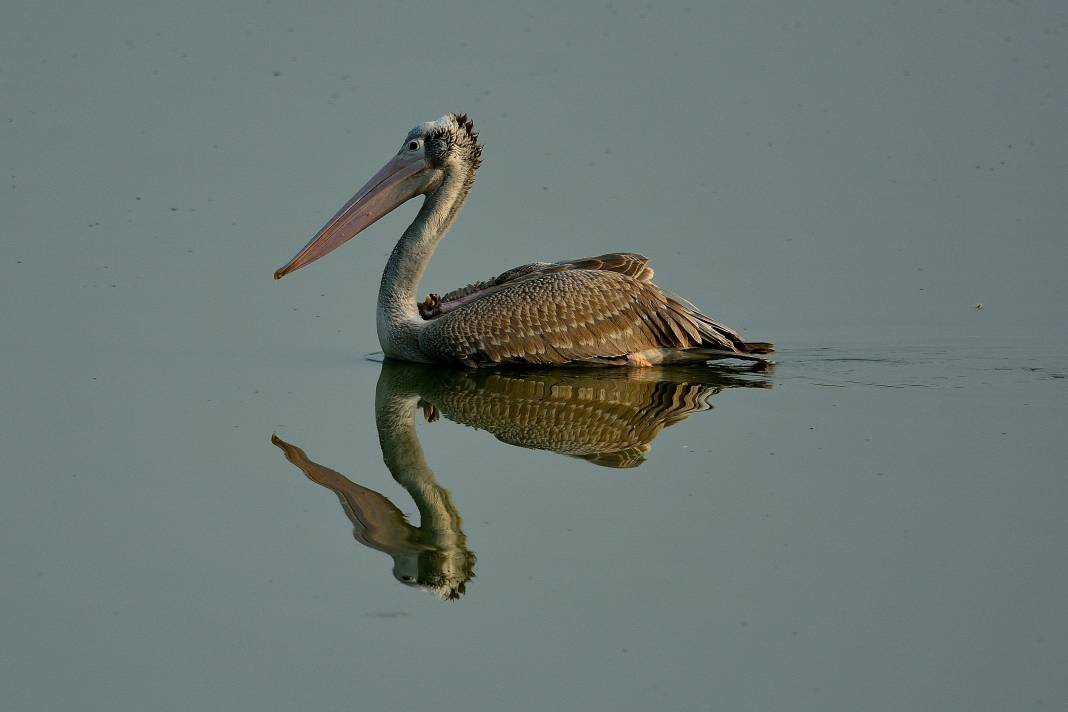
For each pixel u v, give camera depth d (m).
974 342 17.31
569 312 15.93
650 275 16.64
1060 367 16.25
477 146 17.02
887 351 16.94
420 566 11.40
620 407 14.98
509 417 14.77
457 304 16.84
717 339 16.19
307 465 13.42
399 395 15.44
